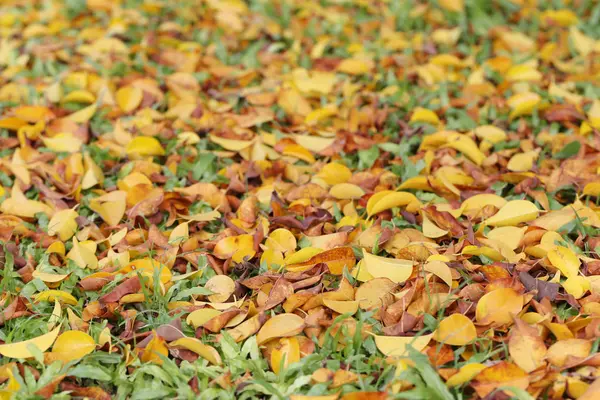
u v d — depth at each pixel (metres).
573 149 2.27
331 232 1.97
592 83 2.78
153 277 1.73
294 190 2.12
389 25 3.30
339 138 2.38
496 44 3.12
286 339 1.60
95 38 3.26
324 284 1.79
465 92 2.71
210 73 2.90
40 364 1.58
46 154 2.36
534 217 1.94
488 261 1.81
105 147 2.40
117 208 2.06
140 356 1.60
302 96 2.70
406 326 1.59
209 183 2.14
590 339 1.54
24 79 2.89
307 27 3.32
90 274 1.82
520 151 2.36
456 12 3.35
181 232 1.96
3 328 1.71
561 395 1.45
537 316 1.61
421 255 1.81
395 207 2.03
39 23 3.46
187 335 1.67
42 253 1.94
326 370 1.50
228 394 1.50
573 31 3.08
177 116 2.62
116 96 2.68
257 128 2.53
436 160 2.28
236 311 1.67
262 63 3.04
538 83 2.79
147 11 3.50
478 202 2.02
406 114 2.61
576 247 1.84
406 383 1.46
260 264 1.84
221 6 3.46
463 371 1.44
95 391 1.51
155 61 3.05
